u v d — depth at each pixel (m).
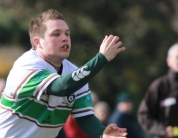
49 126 13.21
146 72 52.84
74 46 50.91
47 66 12.89
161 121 20.14
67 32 12.95
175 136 19.83
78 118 13.75
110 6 51.44
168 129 19.89
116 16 52.06
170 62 20.22
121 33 52.09
